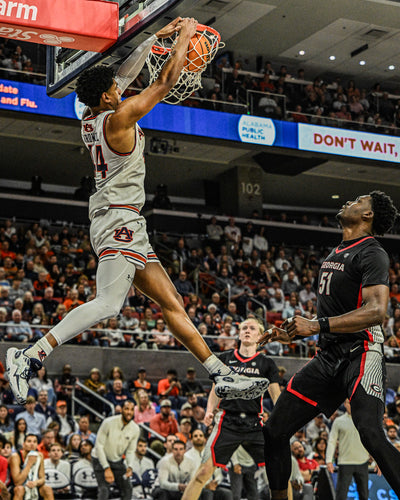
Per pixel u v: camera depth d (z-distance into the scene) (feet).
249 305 64.64
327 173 80.59
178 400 45.11
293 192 88.38
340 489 31.53
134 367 51.55
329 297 13.85
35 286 57.00
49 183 85.97
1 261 62.69
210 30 14.25
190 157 76.95
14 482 30.37
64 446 36.14
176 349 53.11
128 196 13.35
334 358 13.69
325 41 70.18
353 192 88.53
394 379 57.41
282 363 55.62
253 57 74.79
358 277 13.55
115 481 32.09
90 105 13.55
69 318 12.64
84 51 18.01
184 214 80.38
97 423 43.75
